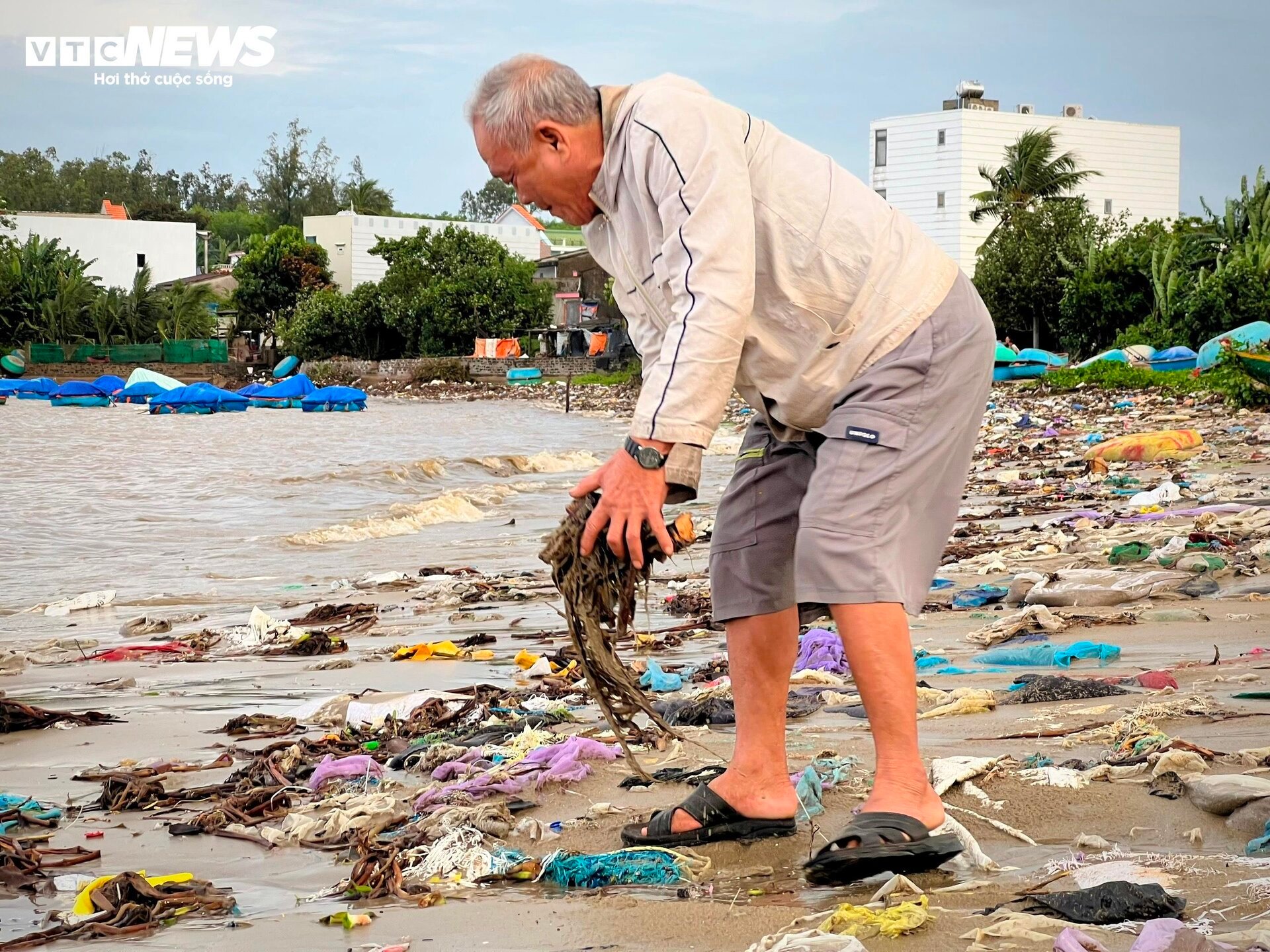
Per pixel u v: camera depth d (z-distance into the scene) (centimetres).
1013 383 4281
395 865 334
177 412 5059
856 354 309
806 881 307
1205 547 878
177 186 19500
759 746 345
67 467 2523
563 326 8094
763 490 341
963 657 627
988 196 6562
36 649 842
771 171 304
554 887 320
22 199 15075
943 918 271
